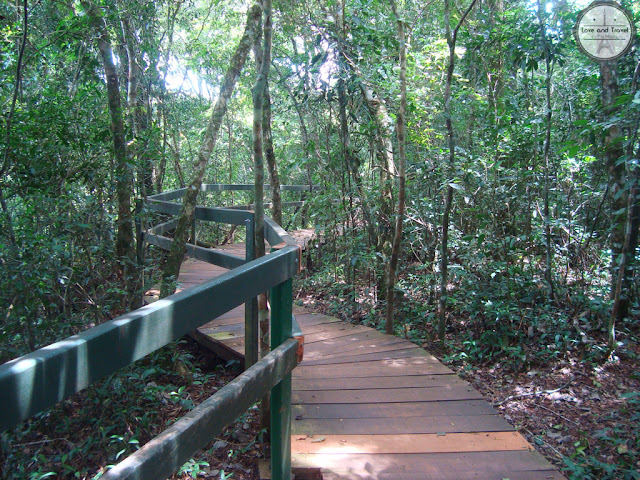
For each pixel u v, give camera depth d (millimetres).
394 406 3082
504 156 4926
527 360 4113
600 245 5379
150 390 3080
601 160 5250
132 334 893
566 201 5121
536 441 2932
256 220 2500
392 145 5602
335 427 2809
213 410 1144
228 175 12016
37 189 3402
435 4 7691
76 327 3121
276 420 1809
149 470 903
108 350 837
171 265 3762
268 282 1513
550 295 4660
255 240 2520
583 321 4523
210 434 1134
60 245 2930
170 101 8461
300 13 5387
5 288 2617
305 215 9789
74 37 3764
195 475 2471
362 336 4551
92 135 3797
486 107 5578
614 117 3504
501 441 2656
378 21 5746
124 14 4434
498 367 4145
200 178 3844
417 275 5820
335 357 3982
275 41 7273
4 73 3549
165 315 984
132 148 4262
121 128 3857
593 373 3875
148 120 5844
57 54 4152
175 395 3180
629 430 3053
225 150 12070
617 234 4551
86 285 3582
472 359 4320
